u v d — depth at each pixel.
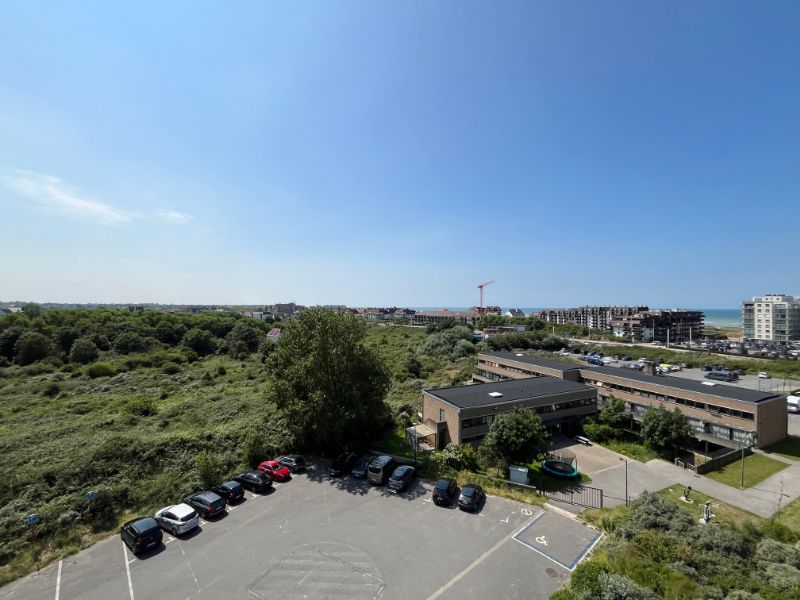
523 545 20.22
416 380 68.12
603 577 14.23
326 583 17.47
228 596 16.80
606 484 30.34
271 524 22.64
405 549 19.94
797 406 49.41
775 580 14.95
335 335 34.22
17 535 21.53
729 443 37.84
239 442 33.53
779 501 27.67
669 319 149.50
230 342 108.12
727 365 80.69
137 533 20.06
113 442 30.02
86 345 84.75
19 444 35.19
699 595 13.60
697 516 25.30
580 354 99.06
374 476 28.05
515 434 32.19
